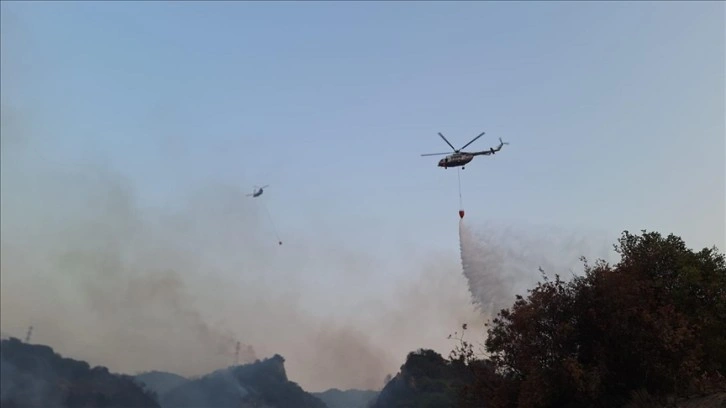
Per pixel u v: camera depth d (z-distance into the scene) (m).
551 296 23.81
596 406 22.52
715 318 26.34
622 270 25.42
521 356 23.66
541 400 22.20
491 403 24.97
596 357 22.56
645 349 21.98
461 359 28.23
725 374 24.69
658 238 29.19
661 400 21.08
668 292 26.75
